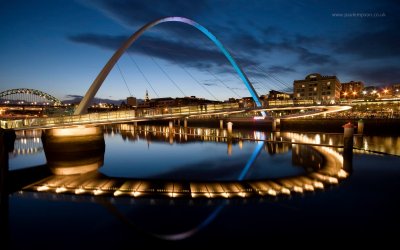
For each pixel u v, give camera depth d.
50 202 14.57
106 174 21.77
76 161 25.48
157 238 10.38
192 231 11.00
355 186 16.17
